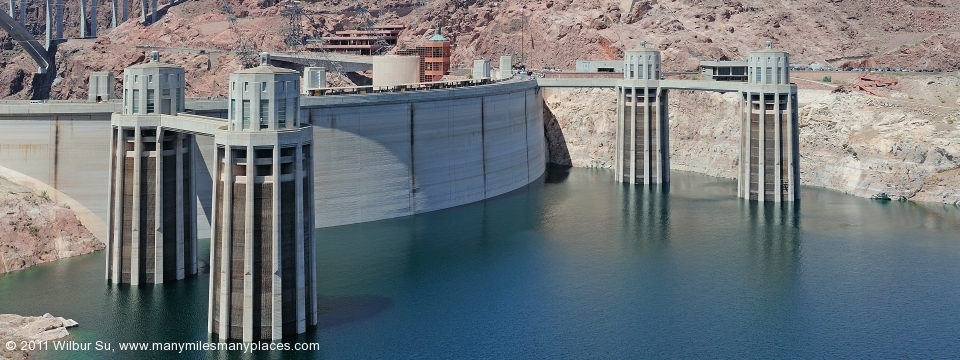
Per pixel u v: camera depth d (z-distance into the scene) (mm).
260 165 113125
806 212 196500
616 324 130000
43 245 149750
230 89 114562
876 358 119375
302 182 116312
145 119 136250
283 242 115438
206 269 146125
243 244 114188
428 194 194750
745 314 134375
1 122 155625
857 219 189750
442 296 139625
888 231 179625
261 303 115438
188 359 113000
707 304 138250
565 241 172375
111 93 169375
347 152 178750
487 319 130750
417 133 190500
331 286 143000
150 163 137000
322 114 173875
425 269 153000
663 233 178875
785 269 155125
